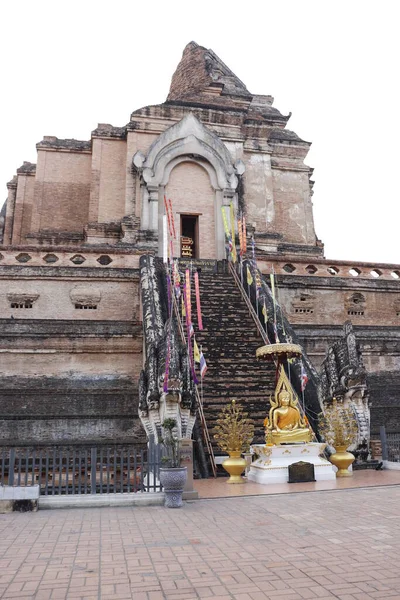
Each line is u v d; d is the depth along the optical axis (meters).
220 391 15.73
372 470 13.82
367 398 14.62
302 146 31.48
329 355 15.41
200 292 21.03
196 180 26.86
